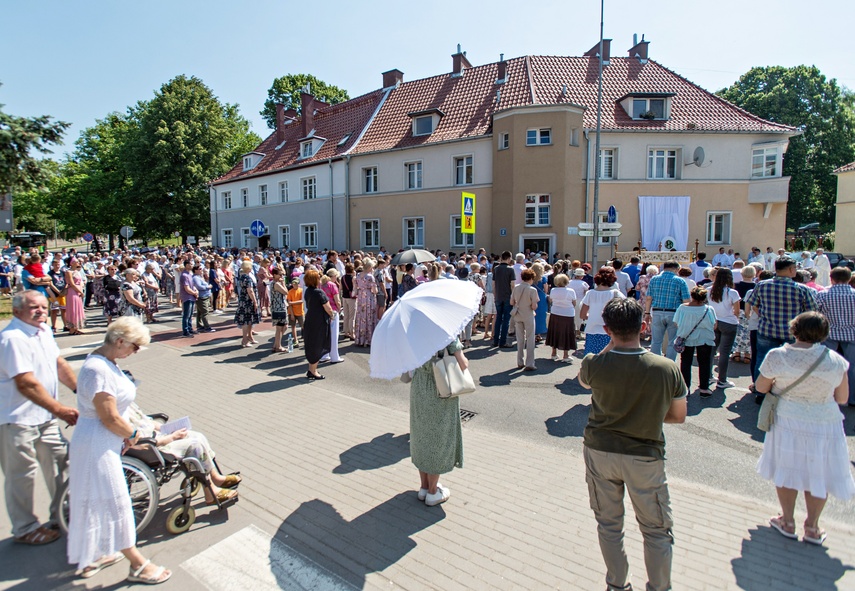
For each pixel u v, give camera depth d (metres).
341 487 4.58
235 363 9.58
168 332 13.10
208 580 3.35
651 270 11.67
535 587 3.21
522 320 8.74
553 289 9.26
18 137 6.23
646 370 2.82
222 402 7.12
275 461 5.14
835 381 3.53
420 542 3.72
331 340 9.52
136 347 3.52
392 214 27.97
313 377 8.40
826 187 41.66
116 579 3.38
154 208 39.47
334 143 31.88
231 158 51.44
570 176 22.78
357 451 5.38
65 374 4.00
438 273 9.46
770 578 3.26
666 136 23.69
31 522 3.82
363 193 29.19
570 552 3.57
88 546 3.21
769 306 6.44
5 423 3.66
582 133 23.20
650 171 23.89
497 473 4.83
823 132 40.88
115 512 3.27
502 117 23.55
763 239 24.12
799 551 3.57
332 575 3.38
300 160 33.12
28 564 3.54
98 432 3.30
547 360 9.54
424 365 4.13
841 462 3.55
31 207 52.72
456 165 25.94
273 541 3.78
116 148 46.25
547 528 3.88
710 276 10.40
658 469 2.84
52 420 3.89
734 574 3.31
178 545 3.75
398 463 5.08
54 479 3.91
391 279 13.85
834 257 24.20
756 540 3.71
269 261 16.42
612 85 25.75
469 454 5.29
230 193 39.50
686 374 7.22
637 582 3.23
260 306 16.41
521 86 25.62
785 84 41.00
